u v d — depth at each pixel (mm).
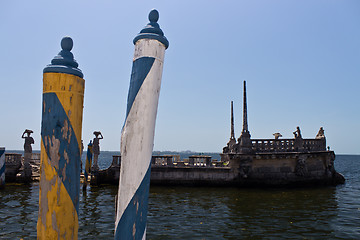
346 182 28156
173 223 11812
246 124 24125
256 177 23203
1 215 12727
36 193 19250
